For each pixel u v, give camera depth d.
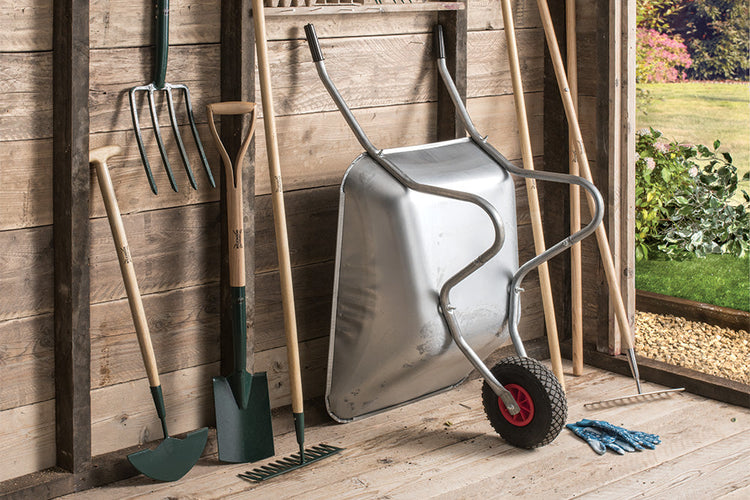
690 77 4.77
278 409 2.78
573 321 3.18
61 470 2.33
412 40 2.92
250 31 2.44
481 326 2.65
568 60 3.14
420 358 2.57
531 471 2.41
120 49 2.29
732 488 2.30
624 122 3.14
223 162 2.51
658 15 4.82
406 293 2.49
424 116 3.01
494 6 3.13
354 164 2.54
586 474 2.39
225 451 2.49
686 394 2.98
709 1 4.64
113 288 2.38
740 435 2.64
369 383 2.67
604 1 3.09
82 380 2.28
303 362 2.84
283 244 2.42
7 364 2.22
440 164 2.61
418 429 2.71
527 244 3.39
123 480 2.39
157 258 2.47
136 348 2.46
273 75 2.61
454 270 2.56
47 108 2.19
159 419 2.54
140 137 2.30
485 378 2.53
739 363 3.32
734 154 4.68
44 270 2.26
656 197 4.36
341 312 2.63
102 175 2.23
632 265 3.23
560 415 2.46
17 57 2.13
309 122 2.72
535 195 2.91
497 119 3.21
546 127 3.34
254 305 2.65
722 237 4.32
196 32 2.44
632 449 2.53
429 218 2.48
